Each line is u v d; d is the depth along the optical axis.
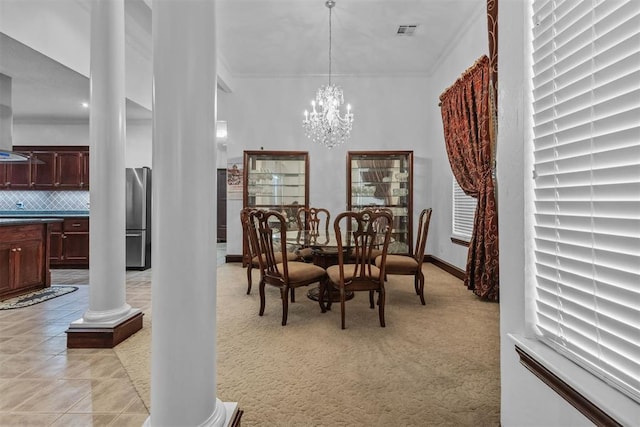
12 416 1.58
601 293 0.96
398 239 5.62
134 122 5.96
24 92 4.45
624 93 0.90
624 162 0.90
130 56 4.46
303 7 3.75
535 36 1.24
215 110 1.31
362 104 5.71
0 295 3.62
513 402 1.30
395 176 5.66
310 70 5.52
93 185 2.44
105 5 2.44
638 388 0.86
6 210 6.13
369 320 2.87
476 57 3.93
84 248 5.52
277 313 3.08
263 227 2.89
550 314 1.17
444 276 4.62
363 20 4.02
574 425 0.98
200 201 1.24
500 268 1.40
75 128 6.05
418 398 1.72
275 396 1.74
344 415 1.58
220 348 2.32
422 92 5.70
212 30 1.29
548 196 1.18
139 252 5.40
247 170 5.48
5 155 4.16
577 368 1.02
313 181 5.71
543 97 1.20
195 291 1.22
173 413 1.20
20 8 2.82
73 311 3.24
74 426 1.51
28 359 2.17
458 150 4.12
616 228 0.92
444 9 3.78
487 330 2.64
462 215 4.62
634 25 0.87
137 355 2.23
